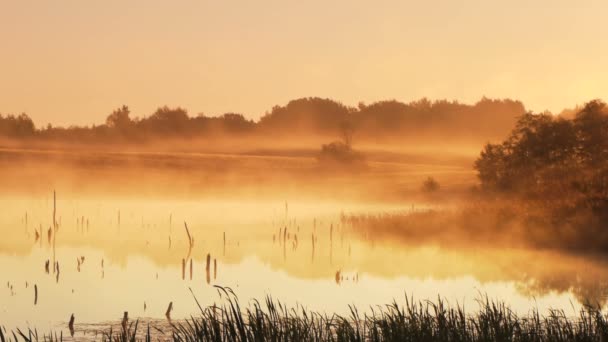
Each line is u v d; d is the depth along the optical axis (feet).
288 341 78.59
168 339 90.27
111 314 107.86
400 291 130.52
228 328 78.59
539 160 318.65
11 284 134.10
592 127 318.86
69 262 164.76
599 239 195.21
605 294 128.98
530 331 80.53
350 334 79.20
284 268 160.66
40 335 94.32
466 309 112.06
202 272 153.07
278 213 333.62
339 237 225.97
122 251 188.24
